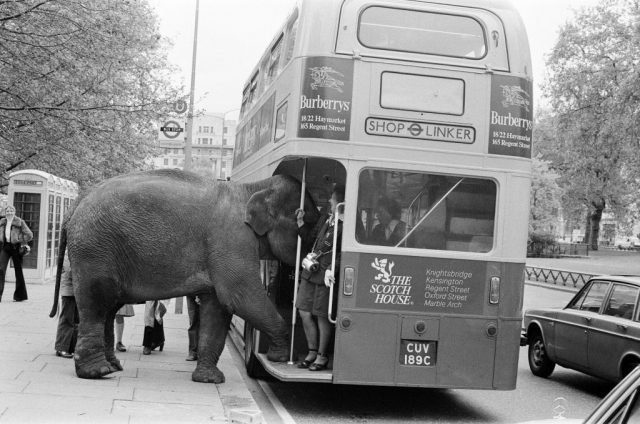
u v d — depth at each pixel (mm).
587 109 39156
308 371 8234
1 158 23812
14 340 11227
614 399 3268
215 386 8977
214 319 9219
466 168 8258
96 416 7078
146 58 27094
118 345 11320
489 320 8242
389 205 8180
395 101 8180
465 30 8406
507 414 9000
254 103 12516
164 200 8812
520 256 8359
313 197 9977
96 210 8828
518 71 8453
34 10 17406
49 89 18875
